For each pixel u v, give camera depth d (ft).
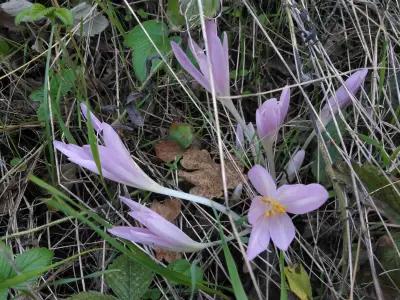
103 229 1.50
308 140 1.47
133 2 1.82
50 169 1.58
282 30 1.77
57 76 1.64
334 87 1.64
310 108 1.43
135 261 1.33
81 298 1.29
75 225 1.50
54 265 1.26
